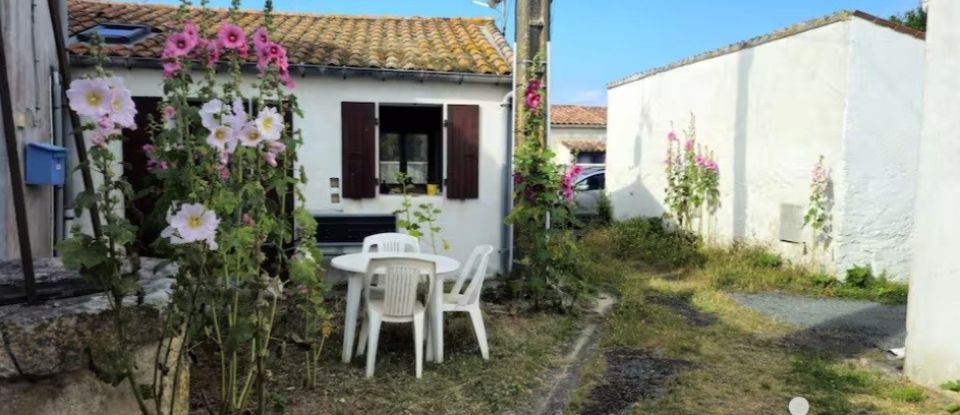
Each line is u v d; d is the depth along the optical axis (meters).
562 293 6.36
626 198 13.66
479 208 7.94
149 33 7.87
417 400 4.03
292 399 3.93
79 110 2.13
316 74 7.40
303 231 3.34
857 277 7.83
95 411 2.52
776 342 5.54
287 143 2.85
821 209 8.15
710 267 8.85
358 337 5.21
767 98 9.15
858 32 7.70
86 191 2.23
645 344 5.37
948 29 4.07
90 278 2.21
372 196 7.68
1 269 3.30
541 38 6.68
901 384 4.40
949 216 4.12
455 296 5.26
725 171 10.10
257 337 2.70
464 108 7.78
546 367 4.80
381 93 7.62
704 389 4.33
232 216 2.60
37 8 5.47
